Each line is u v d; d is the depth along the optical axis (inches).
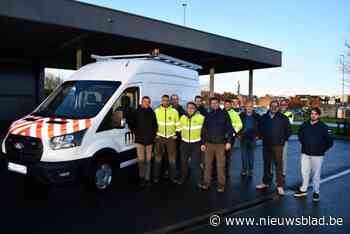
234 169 428.5
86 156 275.1
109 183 299.9
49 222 224.1
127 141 314.5
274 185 343.3
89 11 450.9
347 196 312.3
